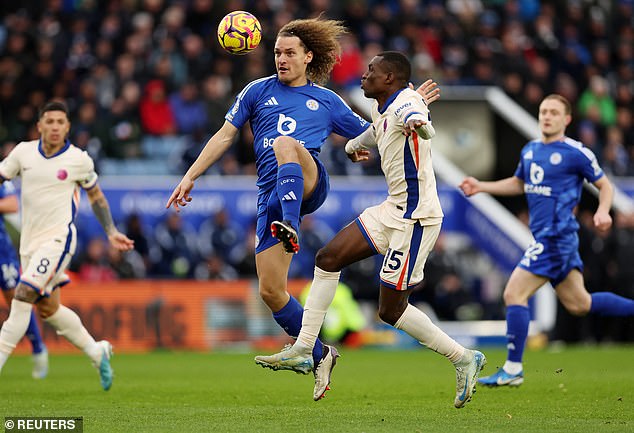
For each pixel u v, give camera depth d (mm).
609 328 64625
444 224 68875
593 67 83000
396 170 25703
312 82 28844
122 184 63656
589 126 77312
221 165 67188
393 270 25859
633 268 62938
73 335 32906
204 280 60594
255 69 71000
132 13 75938
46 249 31750
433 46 80688
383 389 34344
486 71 77000
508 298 35125
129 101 68312
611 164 73875
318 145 28031
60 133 32125
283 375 40750
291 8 77750
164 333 58656
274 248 27312
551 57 83312
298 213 25734
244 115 28047
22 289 31344
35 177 32219
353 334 62219
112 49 73500
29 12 78250
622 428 23375
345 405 28812
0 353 31281
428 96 26234
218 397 31344
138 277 60438
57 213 32281
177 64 72625
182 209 64500
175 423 24172
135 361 49500
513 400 30500
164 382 37250
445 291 64188
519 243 66500
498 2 87062
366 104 71875
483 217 68125
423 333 26328
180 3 76375
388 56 26078
